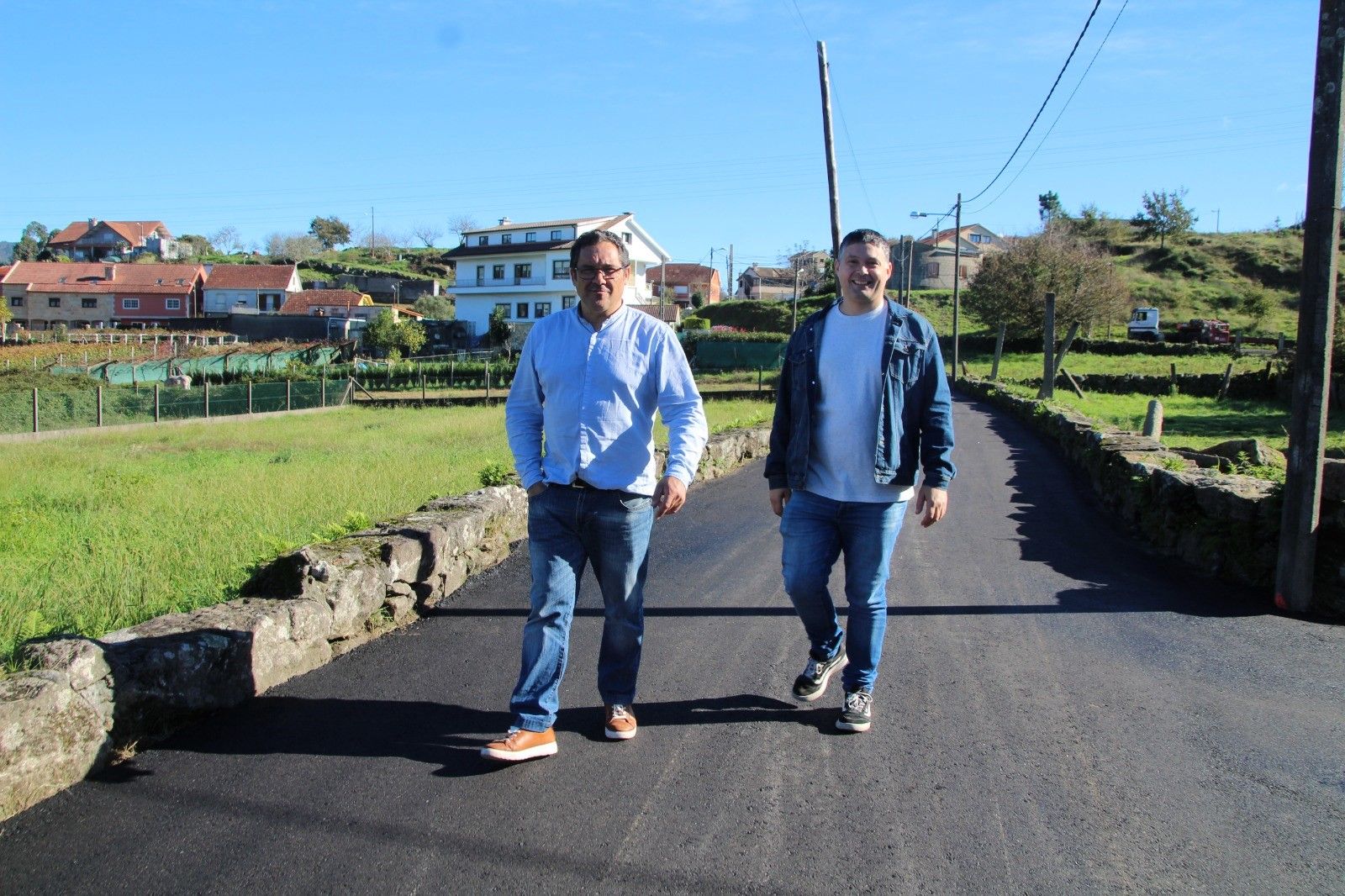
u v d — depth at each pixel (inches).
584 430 135.6
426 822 115.0
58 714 122.8
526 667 134.3
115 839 110.6
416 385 1688.0
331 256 4704.7
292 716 148.2
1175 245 2945.4
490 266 2615.7
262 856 107.0
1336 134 200.5
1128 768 131.3
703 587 231.5
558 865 105.7
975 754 135.9
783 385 151.3
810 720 147.9
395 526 219.8
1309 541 206.7
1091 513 343.6
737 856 108.0
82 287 2974.9
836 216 746.2
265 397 1255.5
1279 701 156.6
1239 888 102.4
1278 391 1148.5
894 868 105.7
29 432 917.2
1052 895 100.9
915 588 231.1
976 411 943.7
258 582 185.2
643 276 2780.5
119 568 237.8
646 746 137.8
